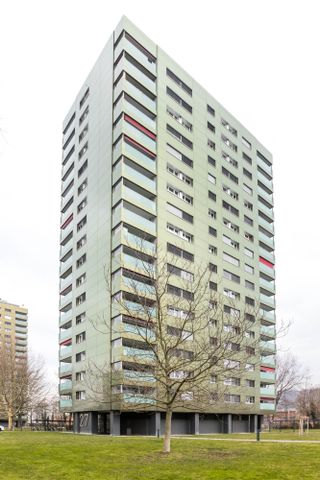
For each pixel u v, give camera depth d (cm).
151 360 2758
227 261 5403
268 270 6291
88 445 2328
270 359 5812
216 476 1297
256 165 6544
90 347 4466
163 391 2562
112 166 4531
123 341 3903
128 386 3362
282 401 9275
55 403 8556
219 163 5672
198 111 5494
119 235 4159
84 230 5022
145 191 4541
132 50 4762
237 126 6225
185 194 4978
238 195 5931
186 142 5209
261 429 5706
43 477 1288
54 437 3281
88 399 4338
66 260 5747
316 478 1256
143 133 4647
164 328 2561
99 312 4344
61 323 5462
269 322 6009
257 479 1248
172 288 4219
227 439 3080
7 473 1359
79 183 5331
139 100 4691
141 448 2142
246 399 5191
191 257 4828
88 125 5262
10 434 3950
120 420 4131
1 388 6069
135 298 2998
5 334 14038
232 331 2592
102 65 5069
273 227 6675
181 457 1767
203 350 2106
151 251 3878
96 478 1269
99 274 4459
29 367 7294
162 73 5069
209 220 5238
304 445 2353
